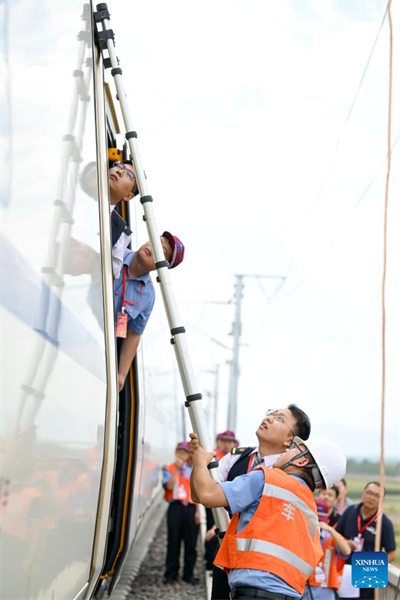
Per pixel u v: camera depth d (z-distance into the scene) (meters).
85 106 3.50
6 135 2.40
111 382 3.75
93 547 3.71
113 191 4.34
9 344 2.36
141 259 4.53
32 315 2.58
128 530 5.43
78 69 3.39
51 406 2.79
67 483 3.03
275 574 3.35
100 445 3.62
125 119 4.03
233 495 3.46
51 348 2.79
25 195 2.56
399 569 6.71
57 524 2.91
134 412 5.59
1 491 2.31
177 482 12.10
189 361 3.88
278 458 3.84
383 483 6.42
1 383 2.29
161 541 17.62
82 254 3.33
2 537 2.34
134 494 5.86
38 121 2.74
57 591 3.01
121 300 4.55
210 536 10.34
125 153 5.33
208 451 3.72
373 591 6.68
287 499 3.46
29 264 2.57
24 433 2.50
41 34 2.85
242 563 3.39
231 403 29.55
